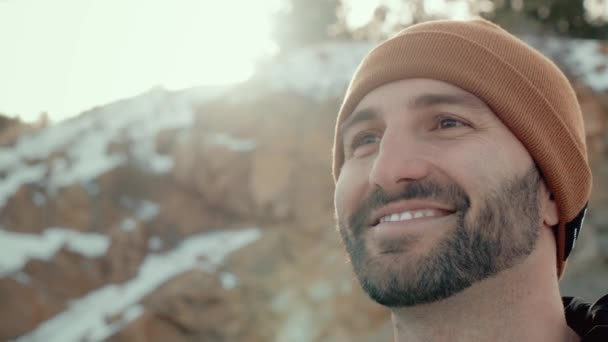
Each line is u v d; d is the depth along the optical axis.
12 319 9.64
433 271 1.41
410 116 1.58
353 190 1.61
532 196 1.54
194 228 11.00
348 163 1.70
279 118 11.77
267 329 9.16
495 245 1.45
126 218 11.29
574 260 9.05
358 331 8.84
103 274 10.52
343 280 9.35
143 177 11.79
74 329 9.30
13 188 12.14
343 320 8.98
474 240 1.43
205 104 12.84
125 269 10.45
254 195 10.86
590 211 9.71
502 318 1.47
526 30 15.68
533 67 1.61
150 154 12.19
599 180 10.09
